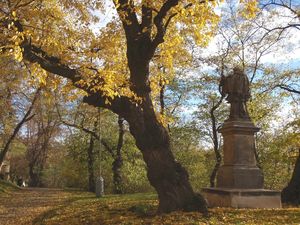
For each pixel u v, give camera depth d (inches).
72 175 1712.6
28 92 1416.1
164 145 533.6
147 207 569.3
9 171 2655.0
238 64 1123.9
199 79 1346.0
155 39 498.3
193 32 529.3
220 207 547.8
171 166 530.6
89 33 575.8
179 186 528.1
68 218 608.4
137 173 1386.6
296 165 719.1
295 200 693.9
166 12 484.1
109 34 582.6
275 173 1339.8
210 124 1444.4
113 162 1427.2
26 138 2534.5
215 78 1273.4
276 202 562.6
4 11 499.5
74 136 1619.1
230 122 598.9
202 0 449.7
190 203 521.7
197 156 1481.3
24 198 1232.8
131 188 1397.6
